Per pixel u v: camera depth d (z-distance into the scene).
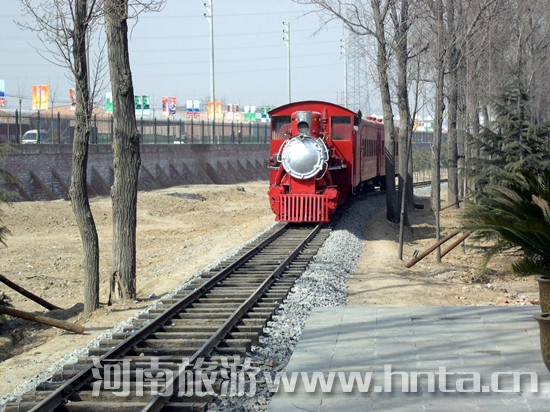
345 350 10.00
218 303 13.03
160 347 10.24
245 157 63.94
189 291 14.34
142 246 25.23
